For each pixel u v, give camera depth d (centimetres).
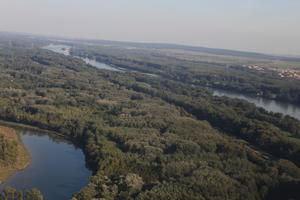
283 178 13750
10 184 13800
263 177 13762
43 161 16288
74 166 15988
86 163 16350
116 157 15062
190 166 14225
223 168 14550
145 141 17012
